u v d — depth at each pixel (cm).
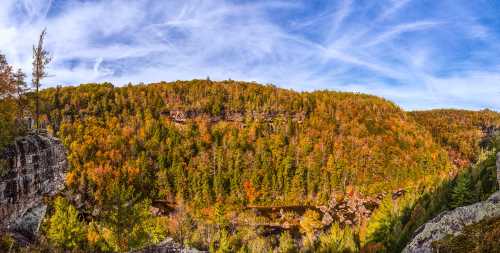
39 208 2673
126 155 16562
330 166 16688
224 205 13712
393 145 19925
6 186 2312
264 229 12088
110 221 4359
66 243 4300
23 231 2464
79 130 17375
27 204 2528
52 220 4644
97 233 5431
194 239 8306
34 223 2567
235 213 13388
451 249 3269
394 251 6656
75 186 12162
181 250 2905
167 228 8625
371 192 15738
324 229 12244
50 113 17975
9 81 2923
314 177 16038
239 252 8169
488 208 3956
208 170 15962
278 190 15612
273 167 16675
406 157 18675
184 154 17350
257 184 15575
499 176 4669
